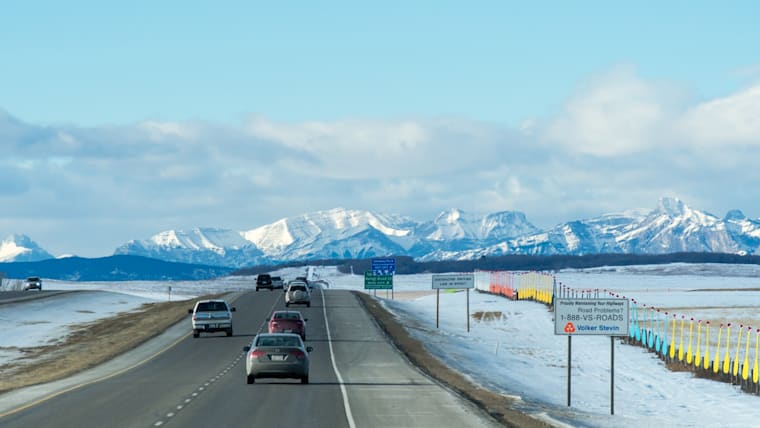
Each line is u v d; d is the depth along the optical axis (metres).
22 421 40.84
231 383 60.69
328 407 47.41
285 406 47.50
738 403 72.06
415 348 97.94
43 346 108.38
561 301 60.19
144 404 47.97
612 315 59.94
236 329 118.44
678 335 120.88
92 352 95.75
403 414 45.19
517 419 45.38
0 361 92.00
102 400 50.03
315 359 82.19
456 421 42.97
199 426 39.44
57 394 53.59
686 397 75.88
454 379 69.31
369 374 69.06
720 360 97.44
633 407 69.06
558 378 87.38
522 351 112.12
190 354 87.62
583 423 51.62
